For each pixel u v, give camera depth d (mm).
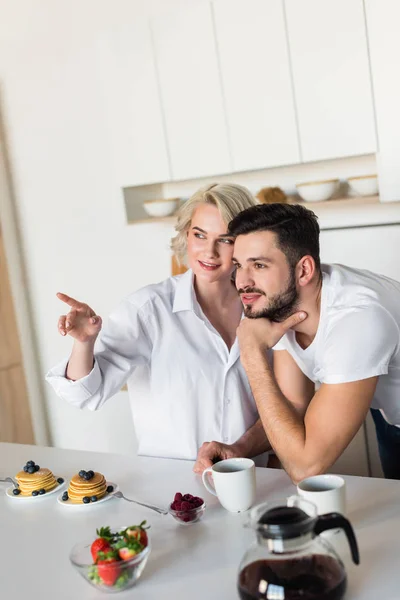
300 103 2934
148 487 1631
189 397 1985
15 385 3834
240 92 3049
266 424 1600
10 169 3873
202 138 3176
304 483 1314
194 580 1174
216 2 3039
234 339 2059
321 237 3170
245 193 1925
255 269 1601
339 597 1009
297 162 2986
